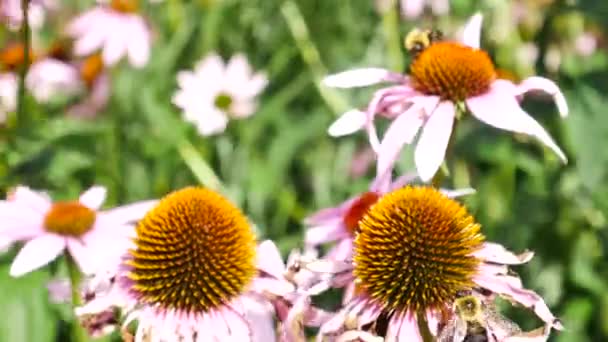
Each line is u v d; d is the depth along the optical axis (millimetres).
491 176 918
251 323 625
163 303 629
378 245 606
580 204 889
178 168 1027
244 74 1091
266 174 1006
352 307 607
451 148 669
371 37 1173
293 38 1170
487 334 584
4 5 889
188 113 1061
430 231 604
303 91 1146
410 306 602
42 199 735
